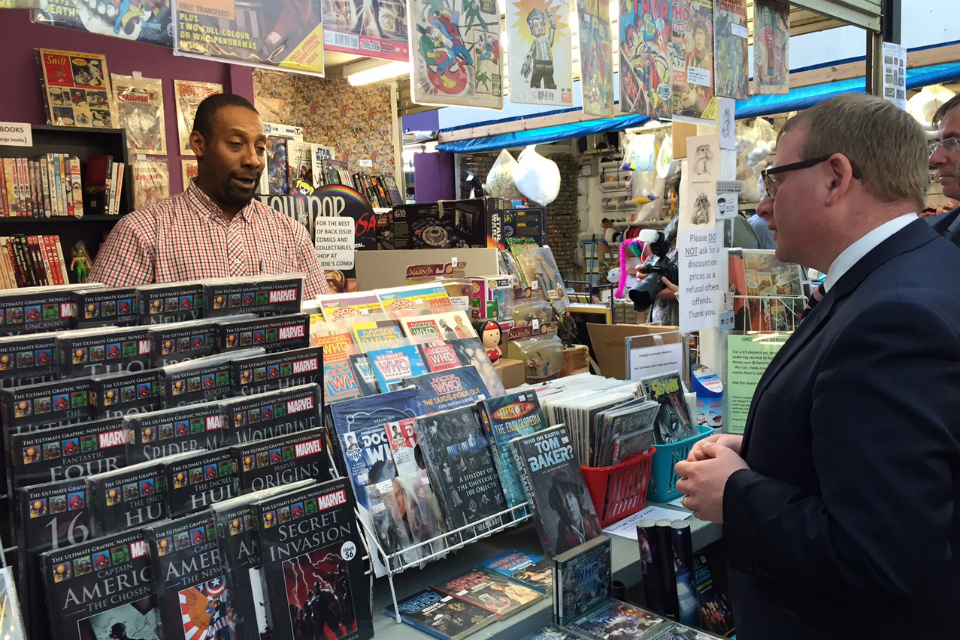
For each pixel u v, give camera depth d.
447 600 1.36
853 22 2.91
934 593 0.99
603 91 2.01
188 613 1.01
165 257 2.30
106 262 2.27
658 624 1.38
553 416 1.74
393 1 1.63
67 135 4.46
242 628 1.05
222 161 2.28
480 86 1.75
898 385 0.90
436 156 9.43
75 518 0.97
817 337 1.09
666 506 1.87
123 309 1.18
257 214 2.53
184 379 1.14
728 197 2.42
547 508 1.53
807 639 1.08
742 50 2.48
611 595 1.51
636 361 2.15
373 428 1.42
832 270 1.14
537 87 1.86
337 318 1.65
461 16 1.70
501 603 1.35
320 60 1.51
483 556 1.59
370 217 3.64
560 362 2.54
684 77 2.25
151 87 4.71
